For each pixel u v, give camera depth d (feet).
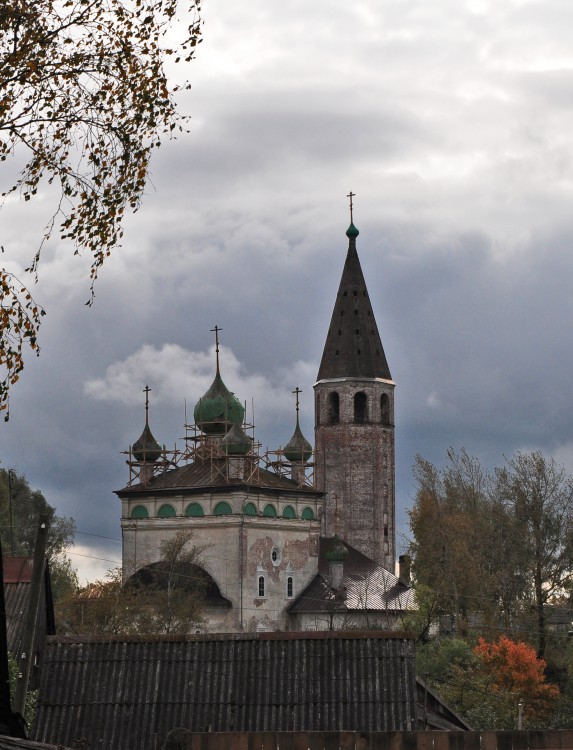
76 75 105.70
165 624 452.76
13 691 186.70
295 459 595.47
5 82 104.27
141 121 106.32
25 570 216.13
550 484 440.45
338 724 184.75
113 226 106.83
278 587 558.56
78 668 192.44
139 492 560.20
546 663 390.01
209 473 562.25
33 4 104.63
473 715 333.83
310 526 573.33
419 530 508.53
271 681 189.37
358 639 193.26
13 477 517.14
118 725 186.39
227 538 547.49
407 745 143.84
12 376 104.73
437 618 471.62
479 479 526.98
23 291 104.63
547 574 433.07
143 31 106.52
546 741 142.41
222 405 579.48
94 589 437.99
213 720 186.09
